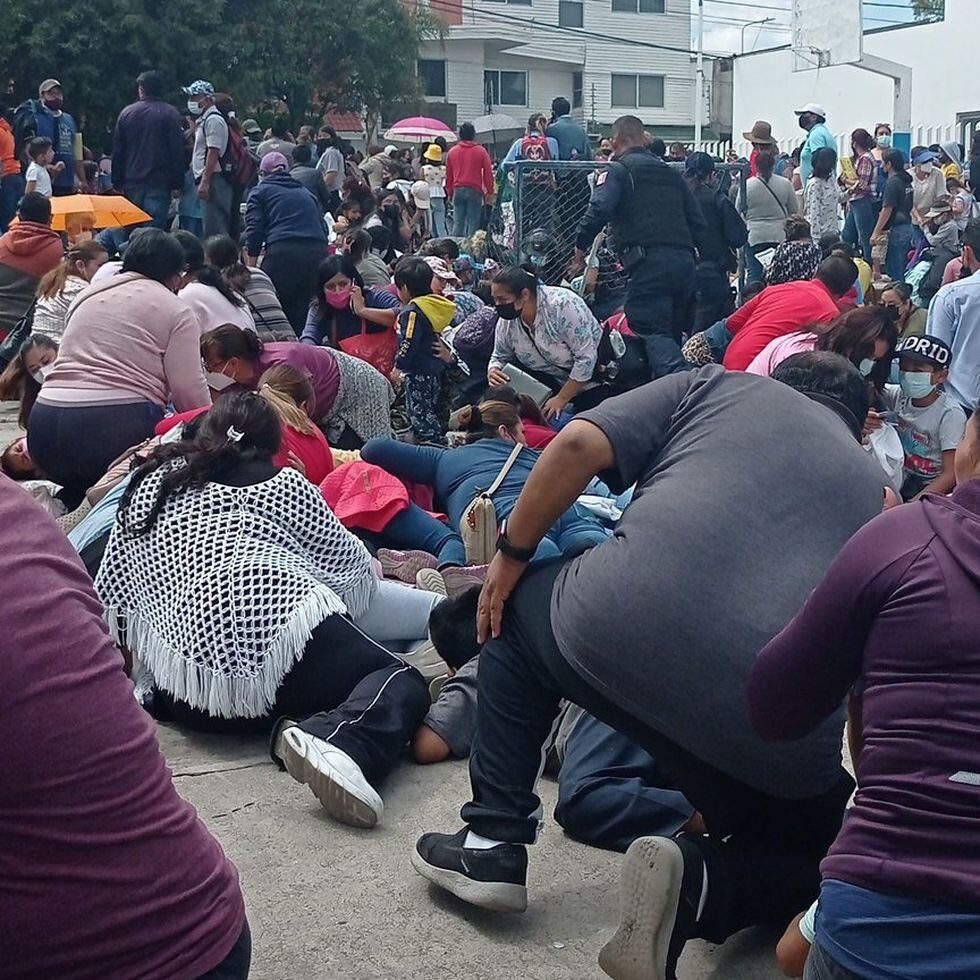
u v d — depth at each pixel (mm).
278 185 9672
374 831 3414
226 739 3988
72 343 5762
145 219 11125
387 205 13656
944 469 5719
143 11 24281
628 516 2744
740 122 33719
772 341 6289
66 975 1529
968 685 1802
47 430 5695
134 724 1595
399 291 7809
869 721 1889
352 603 4109
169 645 3762
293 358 6594
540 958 2865
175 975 1582
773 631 2570
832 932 1847
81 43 23703
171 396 5848
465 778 3729
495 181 15062
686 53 43344
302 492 3910
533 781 2938
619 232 8031
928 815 1795
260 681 3674
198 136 11867
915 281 11680
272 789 3648
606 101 43219
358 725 3518
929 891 1775
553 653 2787
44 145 12875
